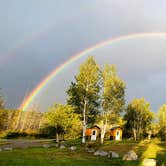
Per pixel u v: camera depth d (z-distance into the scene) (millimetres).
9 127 103438
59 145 45844
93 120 60656
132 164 25375
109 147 46219
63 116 59281
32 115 129000
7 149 36625
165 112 88812
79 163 24875
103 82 61938
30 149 37875
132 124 90188
